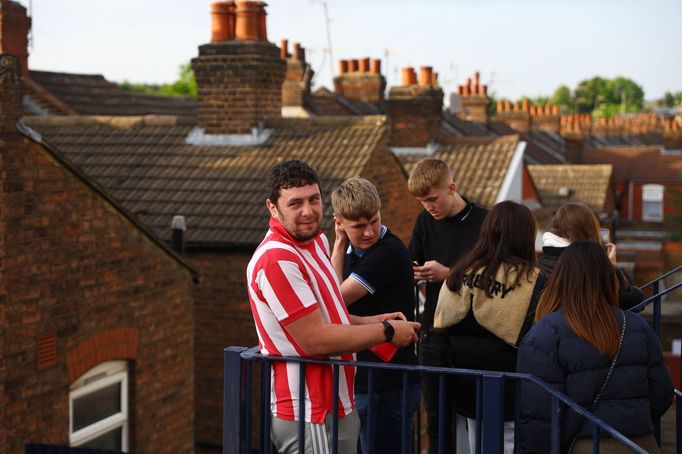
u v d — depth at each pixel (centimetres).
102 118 1565
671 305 3094
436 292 595
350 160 1333
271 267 392
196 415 1245
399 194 1455
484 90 4000
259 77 1446
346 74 2902
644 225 4603
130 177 1398
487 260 499
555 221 568
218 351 1230
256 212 1265
